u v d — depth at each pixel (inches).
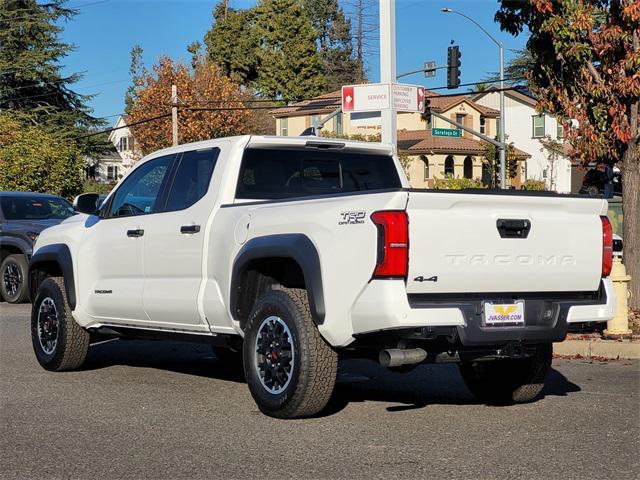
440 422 271.3
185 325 315.9
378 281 242.2
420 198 242.4
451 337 249.6
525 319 261.3
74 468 223.6
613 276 424.5
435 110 2364.7
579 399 308.5
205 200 309.7
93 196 360.2
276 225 272.8
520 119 2532.0
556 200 263.7
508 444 243.4
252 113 2630.4
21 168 1499.8
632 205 503.8
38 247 387.2
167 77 2394.2
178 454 235.3
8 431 262.7
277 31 3380.9
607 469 218.4
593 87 486.9
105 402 303.9
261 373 277.9
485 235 251.8
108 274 347.3
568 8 470.3
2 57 2347.4
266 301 274.1
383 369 378.3
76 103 2466.8
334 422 270.8
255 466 223.1
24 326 525.7
